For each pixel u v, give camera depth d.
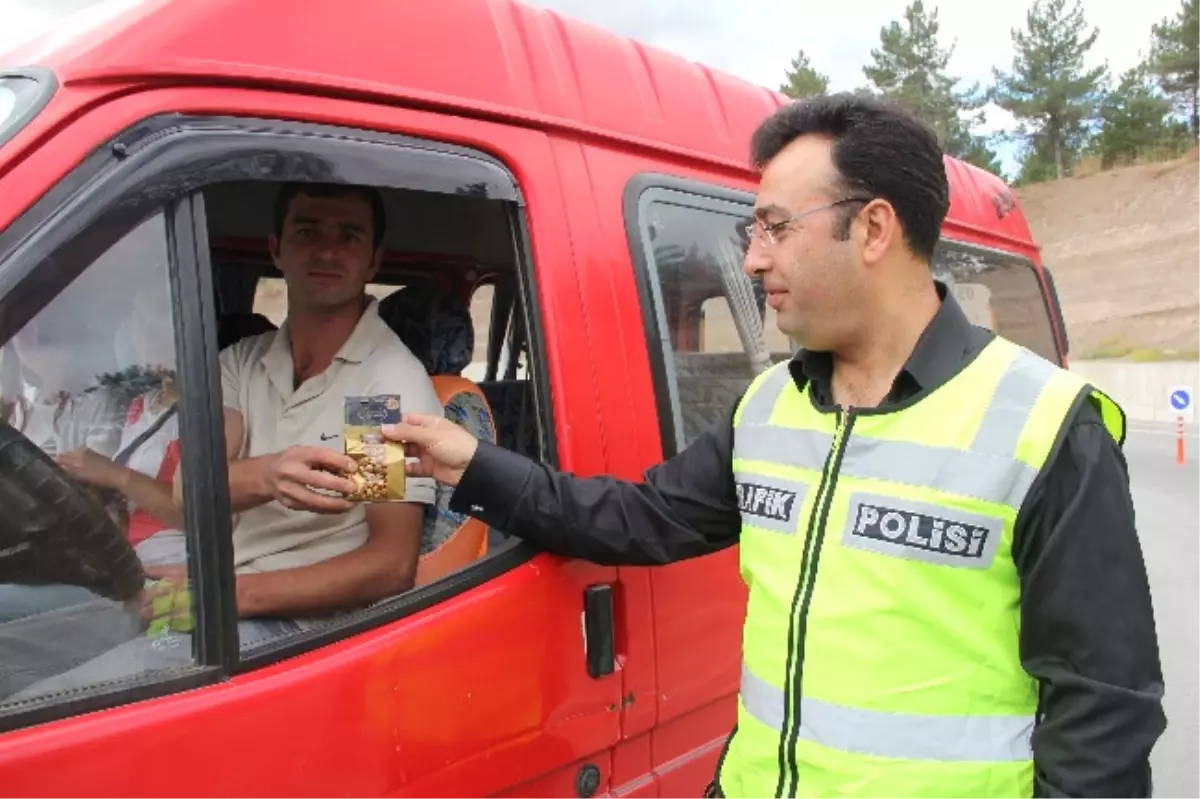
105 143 1.33
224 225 2.22
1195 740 4.30
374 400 1.71
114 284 1.33
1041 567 1.30
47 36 1.55
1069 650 1.30
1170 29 46.84
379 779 1.51
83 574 1.33
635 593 1.93
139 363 1.36
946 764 1.34
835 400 1.54
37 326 1.27
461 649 1.62
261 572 1.66
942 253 3.58
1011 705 1.37
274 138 1.48
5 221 1.24
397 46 1.67
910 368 1.42
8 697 1.25
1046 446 1.30
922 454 1.37
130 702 1.29
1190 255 35.09
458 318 2.56
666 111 2.26
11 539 1.29
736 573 2.18
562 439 1.84
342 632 1.51
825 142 1.46
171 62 1.39
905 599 1.35
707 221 2.32
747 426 1.63
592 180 2.00
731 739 1.66
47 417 1.30
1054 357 4.54
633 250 2.04
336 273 1.90
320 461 1.66
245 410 1.92
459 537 1.88
